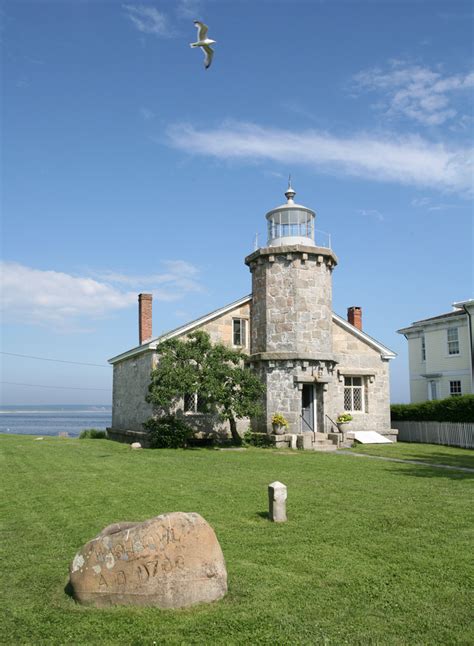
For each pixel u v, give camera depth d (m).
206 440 23.80
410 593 6.25
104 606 5.84
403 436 29.67
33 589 6.36
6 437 28.00
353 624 5.49
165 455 19.12
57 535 8.48
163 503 10.60
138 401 25.94
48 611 5.75
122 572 5.86
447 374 34.16
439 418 27.36
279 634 5.25
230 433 24.34
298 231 25.95
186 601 5.85
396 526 8.97
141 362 25.78
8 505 10.53
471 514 9.77
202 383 21.16
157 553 5.89
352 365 28.00
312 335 24.00
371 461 17.94
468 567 7.07
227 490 11.98
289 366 23.53
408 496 11.41
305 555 7.50
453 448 24.17
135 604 5.79
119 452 20.05
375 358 28.56
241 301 25.50
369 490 12.12
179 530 6.01
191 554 5.98
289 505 10.48
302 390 24.39
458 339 33.69
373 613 5.74
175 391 20.91
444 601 6.05
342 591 6.30
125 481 13.21
